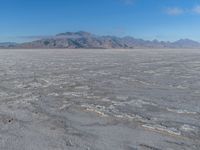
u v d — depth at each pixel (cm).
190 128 916
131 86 1825
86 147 742
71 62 4016
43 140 794
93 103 1300
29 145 754
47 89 1689
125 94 1541
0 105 1248
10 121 988
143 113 1116
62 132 870
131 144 768
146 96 1486
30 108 1194
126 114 1096
